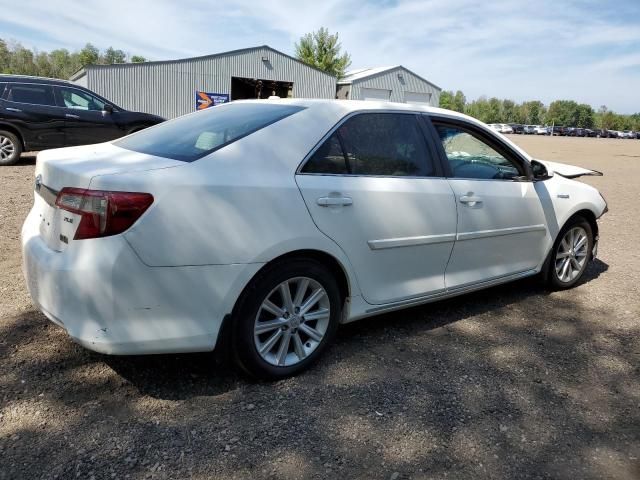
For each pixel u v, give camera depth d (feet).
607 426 9.07
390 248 10.93
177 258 8.27
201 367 10.17
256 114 10.69
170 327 8.46
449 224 11.93
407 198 11.10
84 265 7.96
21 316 11.73
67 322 8.15
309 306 10.00
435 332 12.46
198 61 102.32
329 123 10.39
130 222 7.95
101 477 7.22
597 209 15.87
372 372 10.41
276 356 9.79
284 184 9.34
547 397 9.86
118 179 8.02
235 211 8.74
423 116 12.11
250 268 8.90
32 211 10.27
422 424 8.81
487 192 12.81
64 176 8.57
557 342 12.24
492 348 11.75
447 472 7.72
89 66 92.32
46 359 10.08
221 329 8.96
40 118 34.86
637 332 12.98
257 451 7.91
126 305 8.09
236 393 9.39
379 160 10.98
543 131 294.87
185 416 8.65
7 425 8.17
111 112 37.45
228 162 9.03
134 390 9.29
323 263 10.26
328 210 9.86
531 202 13.93
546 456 8.20
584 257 16.02
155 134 11.05
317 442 8.20
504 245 13.50
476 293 15.37
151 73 98.12
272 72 110.93
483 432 8.70
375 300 11.02
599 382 10.51
